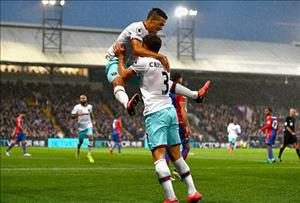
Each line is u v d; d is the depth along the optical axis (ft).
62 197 26.37
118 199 25.52
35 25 191.93
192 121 190.80
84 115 66.39
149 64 20.75
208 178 37.06
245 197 26.08
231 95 206.18
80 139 71.26
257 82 207.51
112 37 198.70
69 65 168.96
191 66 182.19
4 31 186.80
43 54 171.94
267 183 33.22
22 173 42.09
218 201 24.62
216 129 187.73
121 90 20.98
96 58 176.14
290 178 37.11
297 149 73.46
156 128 20.59
